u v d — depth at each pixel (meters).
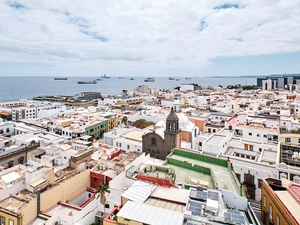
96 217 41.12
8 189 39.16
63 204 41.28
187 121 84.06
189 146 78.25
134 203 29.69
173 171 41.47
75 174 47.53
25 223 34.97
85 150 59.84
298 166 51.97
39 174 42.56
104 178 48.53
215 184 37.78
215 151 63.22
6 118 148.75
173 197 32.53
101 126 118.31
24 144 70.56
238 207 31.56
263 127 82.06
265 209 37.41
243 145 70.38
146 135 73.81
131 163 53.44
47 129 106.25
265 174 53.28
